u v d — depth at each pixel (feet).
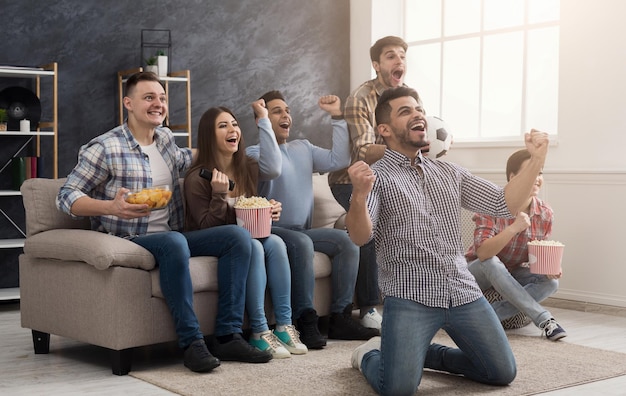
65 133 18.13
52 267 11.91
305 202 13.79
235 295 11.62
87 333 11.35
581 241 16.44
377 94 14.20
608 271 16.06
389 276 9.51
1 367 11.55
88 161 11.55
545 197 16.97
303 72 21.17
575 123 16.55
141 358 12.09
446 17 20.20
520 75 18.81
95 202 11.09
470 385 10.19
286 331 12.25
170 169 12.21
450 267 9.45
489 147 18.24
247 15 20.31
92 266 11.23
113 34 18.62
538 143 9.20
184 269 11.07
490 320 9.68
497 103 19.26
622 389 10.18
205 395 9.82
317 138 21.47
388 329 9.34
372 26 21.22
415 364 9.28
